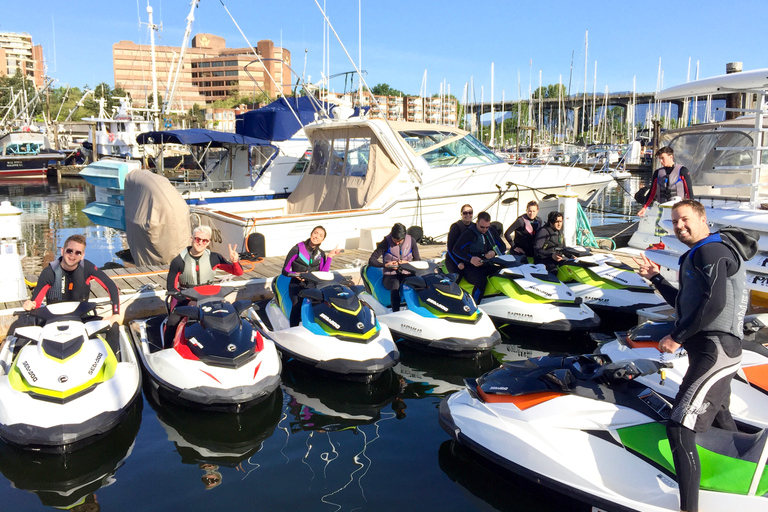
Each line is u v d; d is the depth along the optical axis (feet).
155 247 36.60
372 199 38.09
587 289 25.31
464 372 20.77
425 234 39.09
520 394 13.87
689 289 10.83
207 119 242.37
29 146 126.62
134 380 16.85
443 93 177.68
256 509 12.38
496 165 42.34
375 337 19.74
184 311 17.98
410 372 20.80
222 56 386.11
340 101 46.78
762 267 19.53
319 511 12.30
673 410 10.87
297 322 22.20
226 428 16.57
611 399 12.89
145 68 337.11
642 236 35.17
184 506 12.54
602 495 11.54
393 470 14.12
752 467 10.97
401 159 38.47
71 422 14.55
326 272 21.94
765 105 20.68
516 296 24.16
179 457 14.85
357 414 17.49
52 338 15.66
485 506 12.62
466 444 14.06
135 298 25.34
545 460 12.52
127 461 14.64
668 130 29.32
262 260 33.60
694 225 10.88
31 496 13.02
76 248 18.21
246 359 17.28
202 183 51.98
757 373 14.38
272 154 49.37
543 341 23.82
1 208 26.73
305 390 19.27
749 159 25.39
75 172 133.90
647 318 22.95
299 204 43.96
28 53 453.58
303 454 14.97
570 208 34.47
